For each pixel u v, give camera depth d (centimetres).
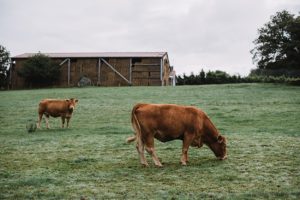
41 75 6475
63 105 2191
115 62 6662
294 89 4459
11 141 1672
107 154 1323
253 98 3581
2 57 7288
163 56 6669
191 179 945
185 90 4591
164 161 1195
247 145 1444
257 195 800
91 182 927
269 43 7875
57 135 1867
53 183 922
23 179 959
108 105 3322
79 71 6744
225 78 6819
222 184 895
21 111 3058
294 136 1653
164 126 1091
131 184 903
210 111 2777
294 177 950
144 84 6581
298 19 7525
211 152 1344
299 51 7625
